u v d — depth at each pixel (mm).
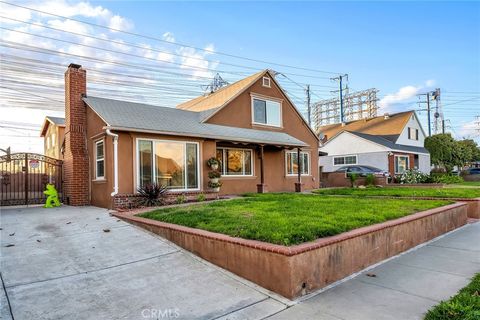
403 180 21875
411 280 4871
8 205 12336
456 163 35906
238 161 15781
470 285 4465
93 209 10914
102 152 11883
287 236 4957
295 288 4262
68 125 13062
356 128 36938
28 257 5652
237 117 16172
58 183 13984
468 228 8992
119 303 4113
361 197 11836
